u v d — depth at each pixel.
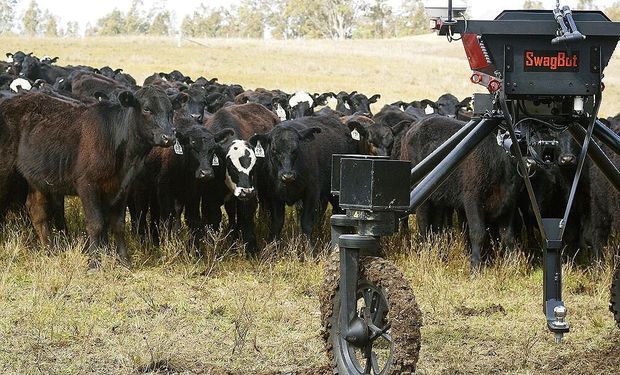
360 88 41.91
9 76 19.95
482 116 5.52
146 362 6.34
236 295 8.77
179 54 57.19
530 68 5.16
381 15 102.56
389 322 4.86
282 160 11.15
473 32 5.16
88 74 19.02
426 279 9.30
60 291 8.67
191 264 10.17
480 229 10.45
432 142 11.57
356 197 4.91
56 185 10.46
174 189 11.38
